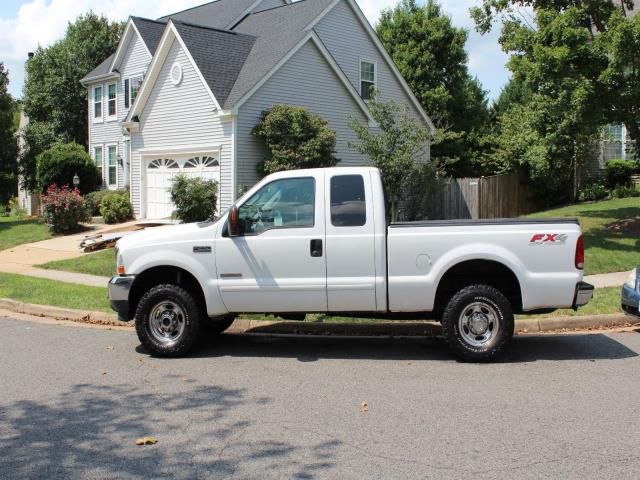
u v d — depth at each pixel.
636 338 8.34
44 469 4.35
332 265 7.19
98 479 4.18
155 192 23.20
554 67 14.76
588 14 15.64
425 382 6.41
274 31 23.80
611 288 10.93
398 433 4.97
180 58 21.53
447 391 6.09
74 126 37.75
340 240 7.17
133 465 4.41
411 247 7.10
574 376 6.57
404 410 5.53
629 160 25.14
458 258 7.02
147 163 23.41
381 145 19.39
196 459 4.50
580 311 9.27
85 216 21.91
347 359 7.44
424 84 34.22
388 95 26.58
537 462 4.39
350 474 4.22
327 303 7.25
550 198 25.11
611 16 14.68
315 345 8.23
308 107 22.02
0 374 6.81
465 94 35.66
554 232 6.98
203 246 7.39
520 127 26.17
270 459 4.49
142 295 7.86
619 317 9.09
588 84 14.65
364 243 7.14
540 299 7.01
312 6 24.56
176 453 4.61
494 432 4.97
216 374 6.79
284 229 7.27
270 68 20.48
